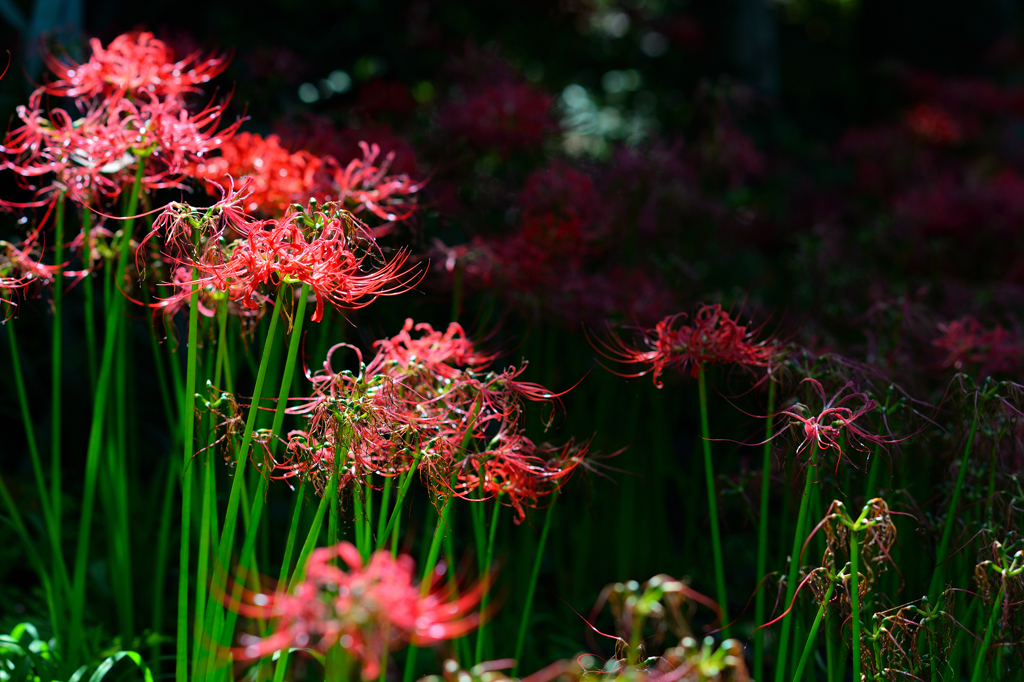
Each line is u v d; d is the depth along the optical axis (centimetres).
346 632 74
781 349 151
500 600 185
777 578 166
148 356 254
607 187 262
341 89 336
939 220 342
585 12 445
